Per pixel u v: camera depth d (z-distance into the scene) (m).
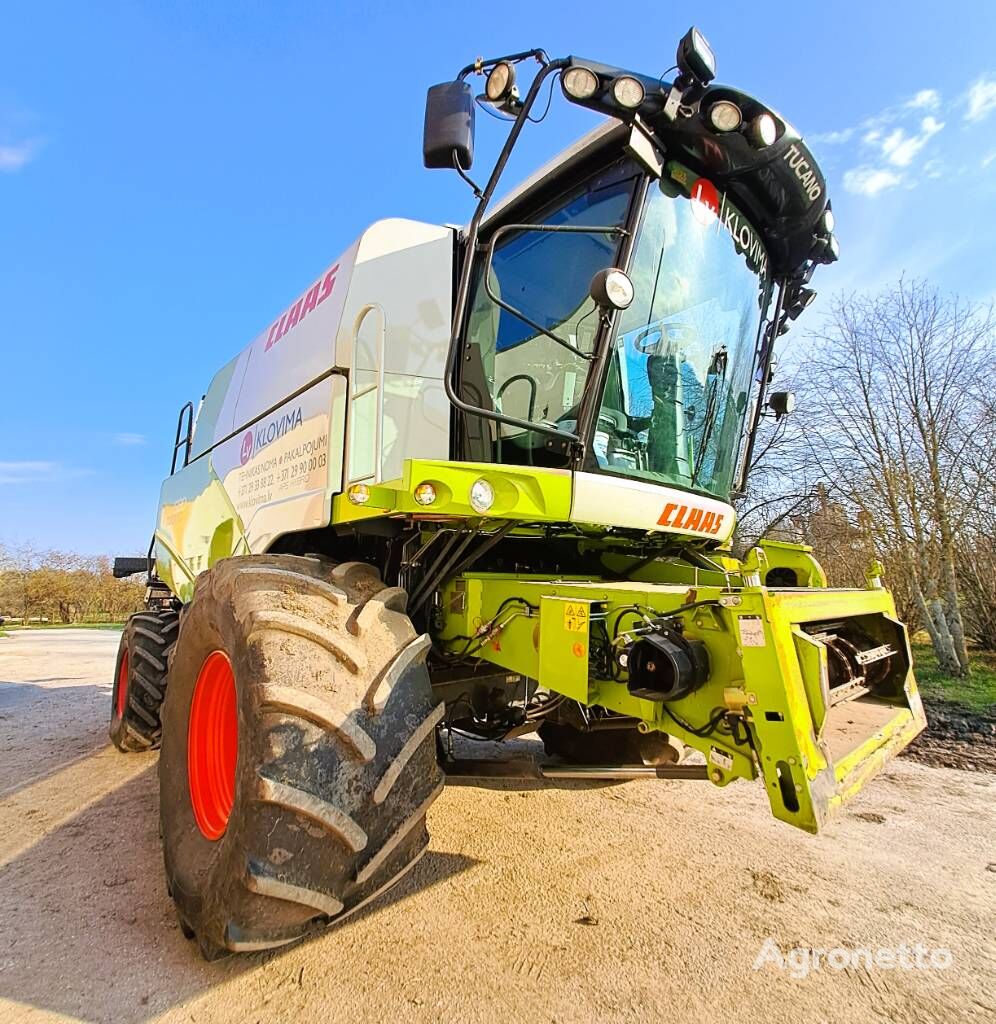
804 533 10.97
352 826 1.90
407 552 2.87
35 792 3.93
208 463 4.93
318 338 3.32
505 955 2.19
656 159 2.73
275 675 1.98
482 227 3.41
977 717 5.93
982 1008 1.95
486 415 2.37
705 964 2.15
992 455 8.79
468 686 3.24
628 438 2.95
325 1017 1.86
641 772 2.33
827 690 1.83
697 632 2.01
